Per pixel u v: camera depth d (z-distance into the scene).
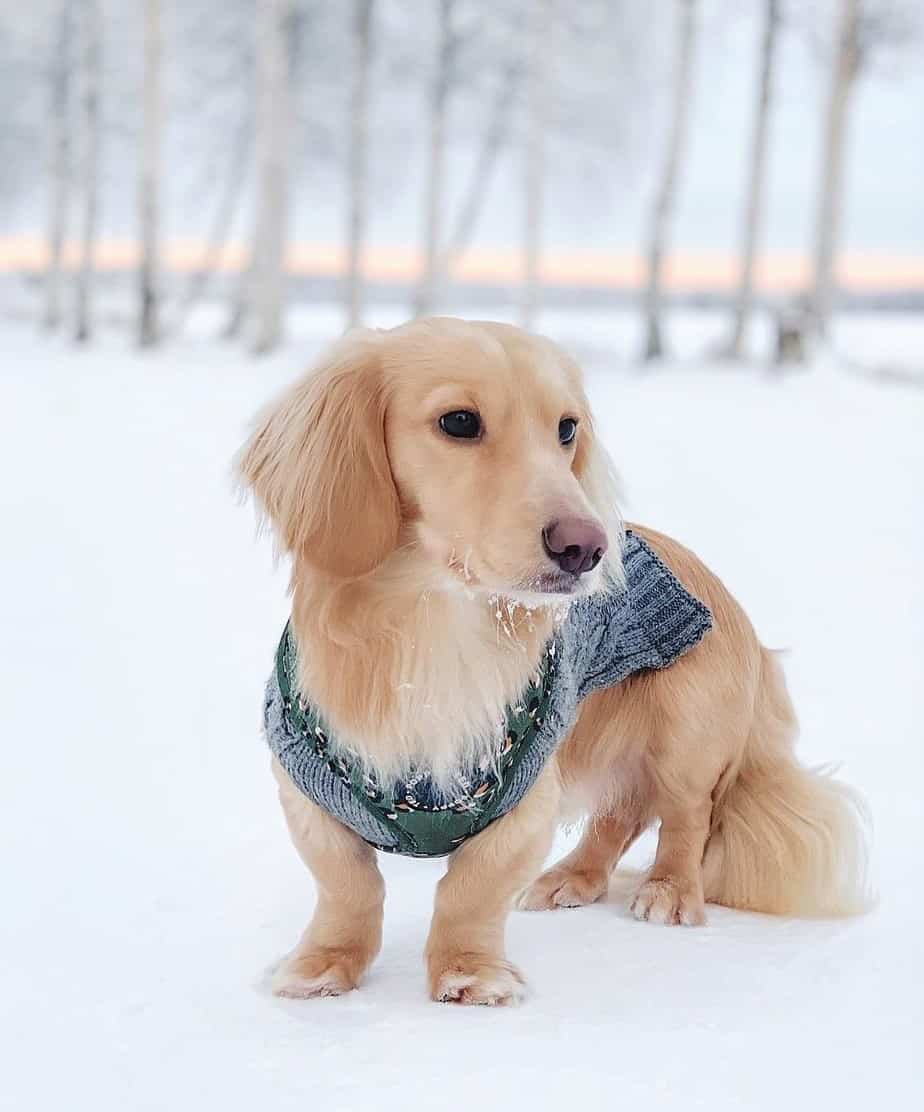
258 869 3.02
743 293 21.00
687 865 2.96
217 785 3.58
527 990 2.41
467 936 2.49
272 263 20.88
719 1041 2.20
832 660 4.91
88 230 24.36
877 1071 2.08
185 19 25.61
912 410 13.91
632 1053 2.15
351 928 2.53
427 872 3.15
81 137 27.11
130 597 5.80
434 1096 1.98
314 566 2.36
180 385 15.64
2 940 2.61
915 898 2.95
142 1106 1.96
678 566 3.09
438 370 2.35
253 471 2.54
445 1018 2.30
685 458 10.14
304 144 26.14
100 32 25.44
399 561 2.39
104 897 2.84
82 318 24.36
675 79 20.77
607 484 2.67
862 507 8.28
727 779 3.05
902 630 5.39
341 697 2.38
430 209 23.34
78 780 3.58
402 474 2.38
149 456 10.15
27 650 4.90
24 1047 2.17
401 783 2.40
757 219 20.81
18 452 10.13
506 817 2.49
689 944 2.71
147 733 4.01
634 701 2.97
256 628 5.34
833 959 2.61
